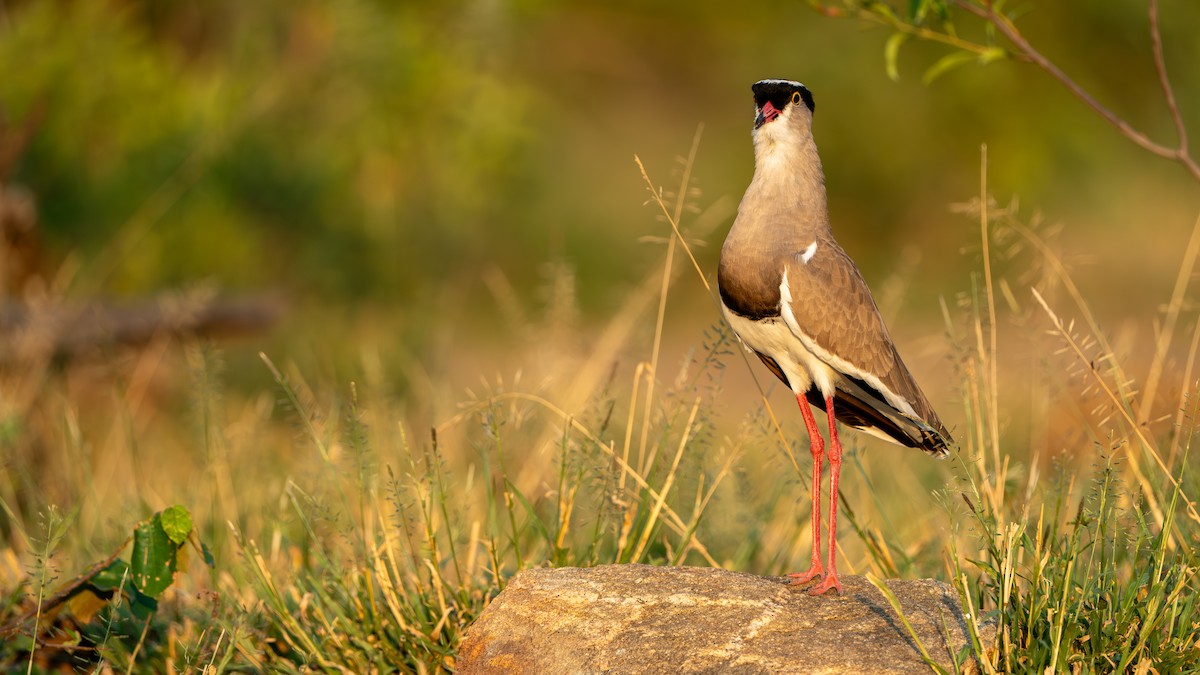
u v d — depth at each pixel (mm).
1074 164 29781
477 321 26609
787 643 6844
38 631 8023
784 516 10344
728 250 8234
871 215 31531
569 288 12805
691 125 36344
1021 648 6711
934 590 7465
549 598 7352
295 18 19297
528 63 32750
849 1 9969
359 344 18156
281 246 19094
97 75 17734
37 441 12422
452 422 9172
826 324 8023
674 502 9398
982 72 29391
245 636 7883
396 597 8258
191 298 15094
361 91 19125
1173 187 30188
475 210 20562
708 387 9094
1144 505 8578
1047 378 9531
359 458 8898
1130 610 6809
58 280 15461
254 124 18641
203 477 11164
